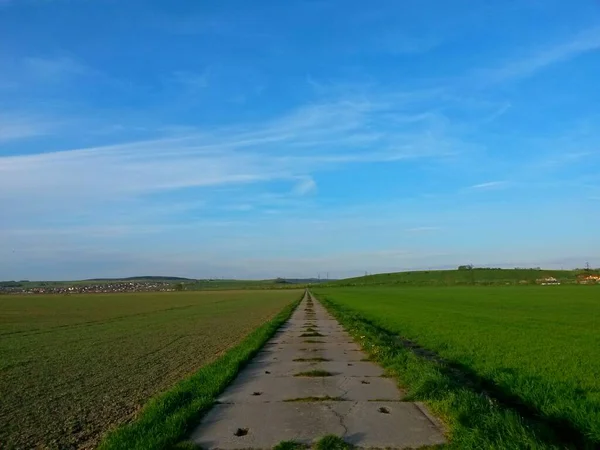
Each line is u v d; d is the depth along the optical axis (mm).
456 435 7219
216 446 7105
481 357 17375
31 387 13727
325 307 59062
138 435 7559
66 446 8219
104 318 49031
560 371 14344
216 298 107125
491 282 166625
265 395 10602
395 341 21828
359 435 7527
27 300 110375
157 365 17562
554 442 7059
